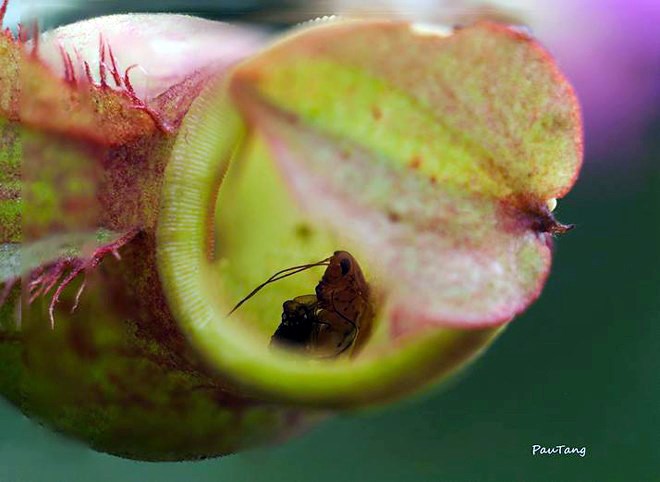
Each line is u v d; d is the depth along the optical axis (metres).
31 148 0.16
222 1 0.17
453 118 0.15
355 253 0.16
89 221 0.16
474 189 0.15
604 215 0.22
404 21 0.14
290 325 0.16
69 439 0.17
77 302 0.16
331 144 0.15
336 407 0.16
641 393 0.22
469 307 0.15
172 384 0.17
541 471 0.21
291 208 0.15
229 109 0.15
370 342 0.16
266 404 0.17
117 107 0.15
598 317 0.22
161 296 0.16
